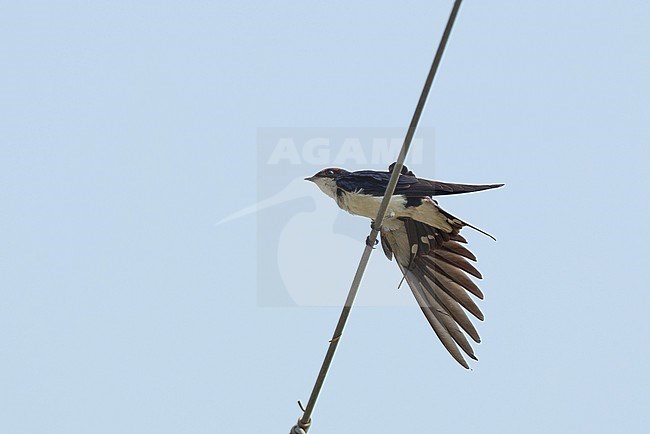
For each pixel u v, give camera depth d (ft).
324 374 45.73
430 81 40.50
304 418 46.34
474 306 51.03
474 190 48.57
